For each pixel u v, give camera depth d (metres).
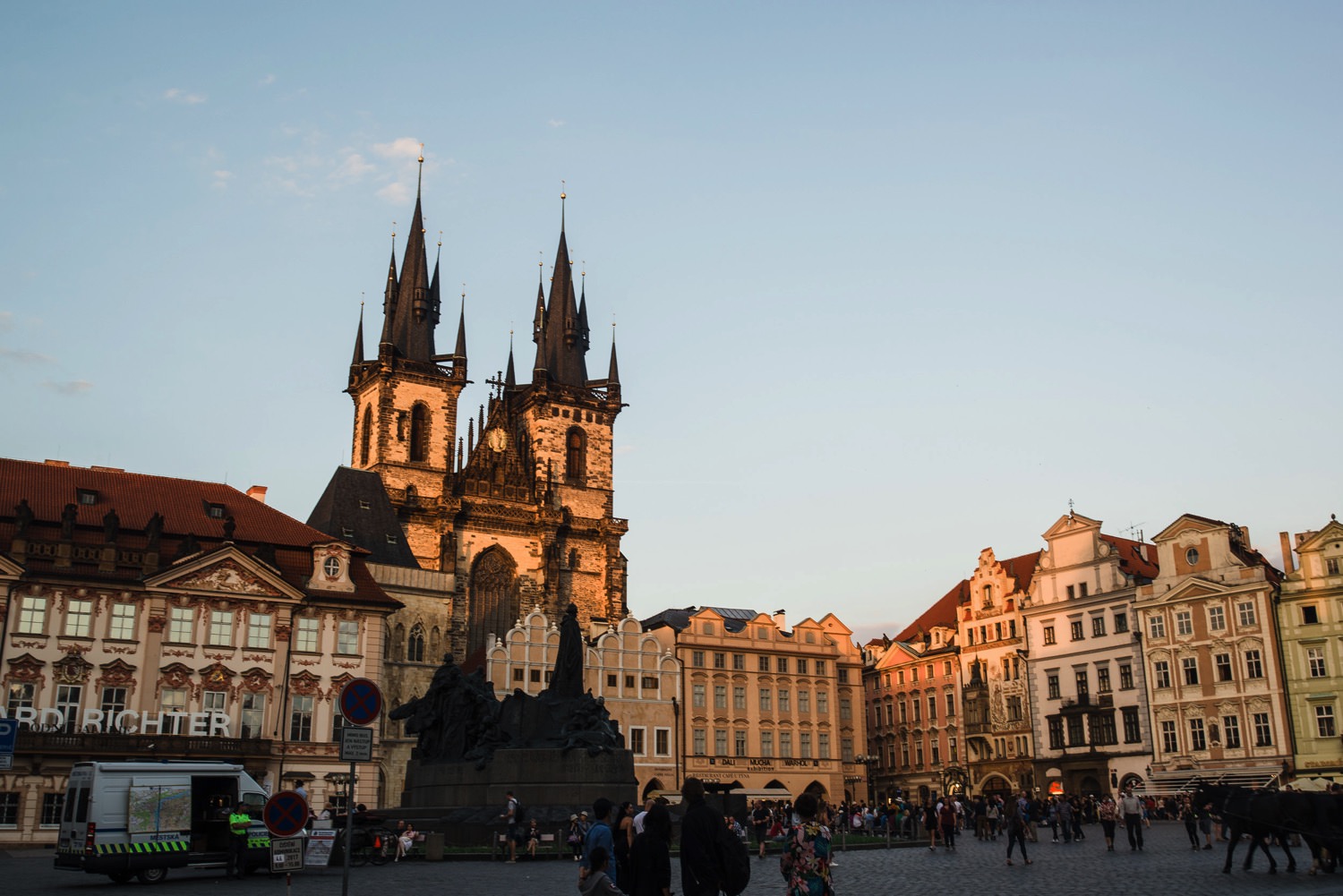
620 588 152.25
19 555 83.31
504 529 145.12
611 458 160.50
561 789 50.03
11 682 81.44
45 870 47.94
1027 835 65.94
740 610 147.12
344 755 25.34
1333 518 100.81
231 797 41.41
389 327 151.00
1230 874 38.38
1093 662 117.00
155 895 34.84
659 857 21.14
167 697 86.50
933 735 140.12
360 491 128.75
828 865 21.22
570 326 164.88
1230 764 103.50
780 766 130.25
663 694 126.25
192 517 94.69
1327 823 37.34
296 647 92.00
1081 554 120.06
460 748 53.38
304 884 37.31
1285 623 102.25
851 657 141.75
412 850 47.56
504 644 123.12
